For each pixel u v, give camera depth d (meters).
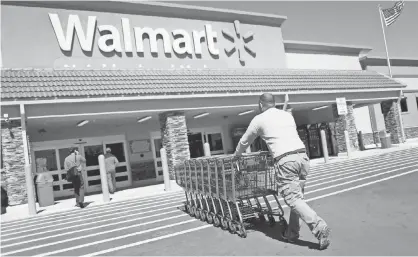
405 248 4.00
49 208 12.45
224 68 21.33
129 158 19.16
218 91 17.28
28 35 16.95
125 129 19.28
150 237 6.21
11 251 6.51
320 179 11.70
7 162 13.17
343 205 6.78
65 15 18.05
